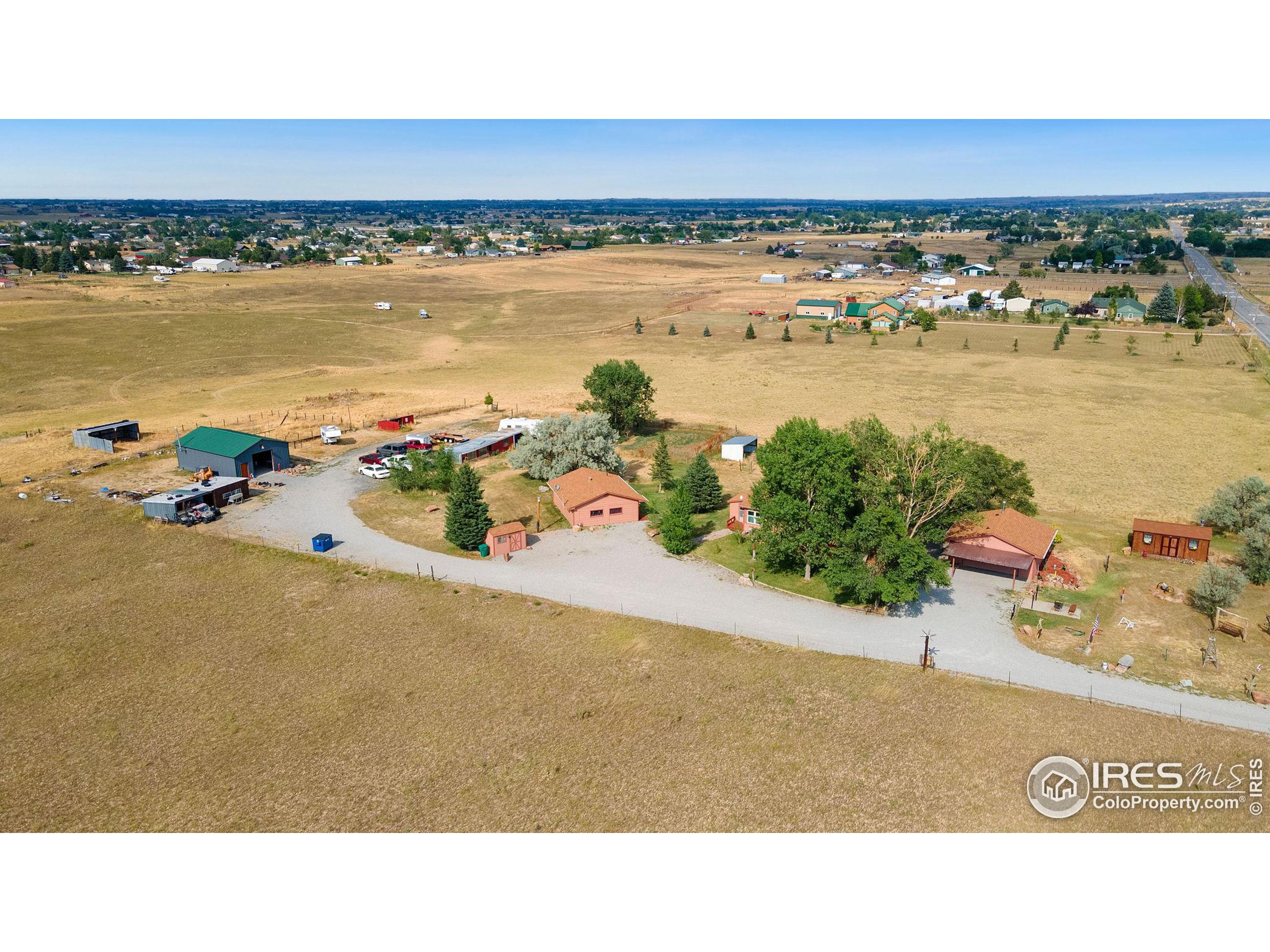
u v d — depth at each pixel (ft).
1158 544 217.15
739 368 505.66
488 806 122.42
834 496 194.18
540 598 190.90
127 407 389.19
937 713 145.28
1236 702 149.89
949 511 209.77
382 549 218.38
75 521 233.35
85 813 121.29
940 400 412.57
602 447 269.85
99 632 173.68
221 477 270.46
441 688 153.69
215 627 175.73
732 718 143.84
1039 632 176.35
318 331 629.92
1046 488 278.46
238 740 138.62
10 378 444.96
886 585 176.96
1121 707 147.64
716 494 255.29
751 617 182.70
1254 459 310.45
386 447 303.48
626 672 159.02
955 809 120.26
